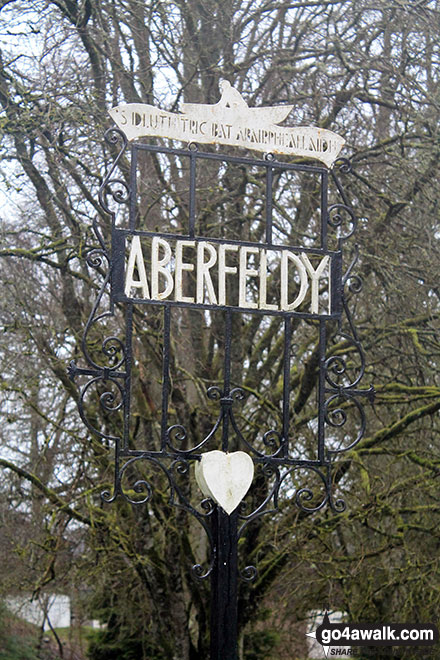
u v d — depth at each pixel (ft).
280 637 45.75
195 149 16.78
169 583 35.40
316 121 33.55
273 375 36.99
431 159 32.58
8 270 36.99
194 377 33.88
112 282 16.24
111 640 52.49
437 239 33.78
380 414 39.17
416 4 32.35
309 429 34.47
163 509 35.12
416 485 33.81
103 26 34.17
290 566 37.55
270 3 34.86
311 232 36.09
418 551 35.53
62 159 31.14
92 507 33.83
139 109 16.48
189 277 34.86
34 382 33.04
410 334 32.48
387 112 38.32
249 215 32.60
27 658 51.83
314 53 34.37
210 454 16.40
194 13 35.63
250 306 16.85
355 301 34.78
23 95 30.83
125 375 16.19
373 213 34.40
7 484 40.52
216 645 16.11
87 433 35.86
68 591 44.65
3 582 37.81
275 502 17.01
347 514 33.47
